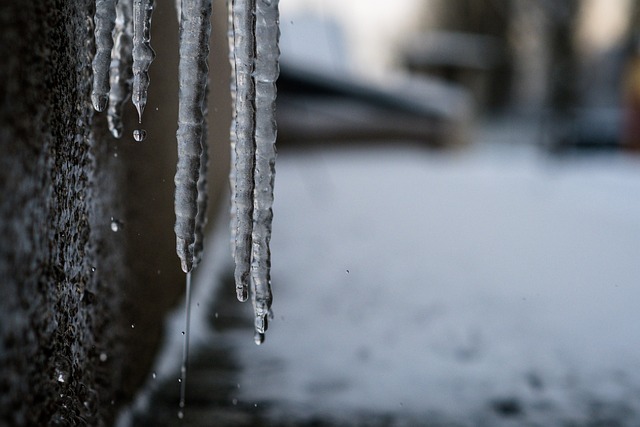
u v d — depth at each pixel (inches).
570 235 73.2
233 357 38.6
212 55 42.0
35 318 24.0
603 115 233.8
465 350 40.3
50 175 24.9
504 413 35.1
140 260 34.0
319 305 46.9
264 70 27.9
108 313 30.2
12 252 22.9
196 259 32.1
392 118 168.1
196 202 28.4
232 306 45.8
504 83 308.5
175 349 38.3
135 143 33.0
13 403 23.0
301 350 39.7
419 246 64.8
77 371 27.2
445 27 346.0
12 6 22.7
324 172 117.9
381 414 34.7
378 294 49.5
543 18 272.1
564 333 42.4
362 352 39.8
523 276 55.2
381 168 128.2
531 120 295.4
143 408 33.4
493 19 318.0
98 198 29.0
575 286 52.8
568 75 271.0
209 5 27.8
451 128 173.8
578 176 139.0
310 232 69.1
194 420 33.4
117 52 28.7
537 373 38.3
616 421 34.8
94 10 28.5
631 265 59.9
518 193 106.1
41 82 24.2
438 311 46.1
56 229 25.3
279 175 110.5
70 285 26.5
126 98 28.9
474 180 119.0
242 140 28.0
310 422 33.9
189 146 28.1
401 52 261.1
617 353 40.3
